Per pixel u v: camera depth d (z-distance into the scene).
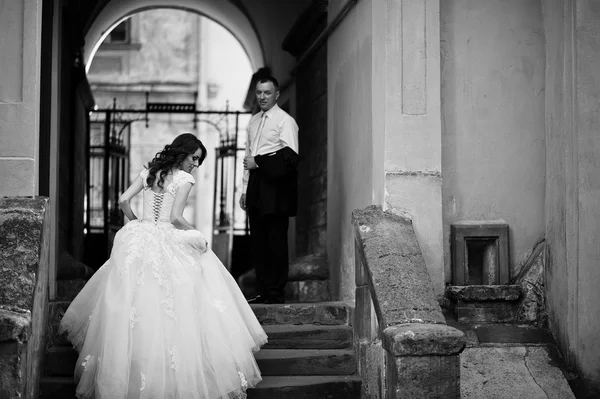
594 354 6.38
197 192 22.38
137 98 22.95
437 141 6.64
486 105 7.11
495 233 6.96
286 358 6.64
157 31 23.16
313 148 9.85
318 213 9.52
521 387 6.25
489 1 7.16
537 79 7.13
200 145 6.66
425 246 6.59
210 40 23.14
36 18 6.32
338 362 6.71
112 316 5.79
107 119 13.98
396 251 6.30
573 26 6.61
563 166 6.72
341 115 8.25
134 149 22.64
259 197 7.98
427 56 6.68
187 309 5.92
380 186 6.71
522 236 7.04
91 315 6.02
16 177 6.23
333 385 6.45
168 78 23.06
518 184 7.08
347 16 8.07
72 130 10.98
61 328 6.23
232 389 5.92
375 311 6.09
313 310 7.27
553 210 6.86
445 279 6.95
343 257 8.02
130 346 5.73
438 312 5.94
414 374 5.57
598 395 6.34
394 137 6.61
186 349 5.79
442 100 7.07
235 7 13.80
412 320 5.85
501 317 6.77
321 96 9.52
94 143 21.28
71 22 10.03
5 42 6.29
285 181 7.98
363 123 7.39
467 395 6.16
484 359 6.42
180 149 6.52
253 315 6.43
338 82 8.41
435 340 5.59
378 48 6.84
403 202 6.61
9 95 6.27
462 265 6.93
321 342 6.97
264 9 12.89
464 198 7.04
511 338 6.61
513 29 7.16
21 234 5.95
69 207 10.72
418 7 6.70
